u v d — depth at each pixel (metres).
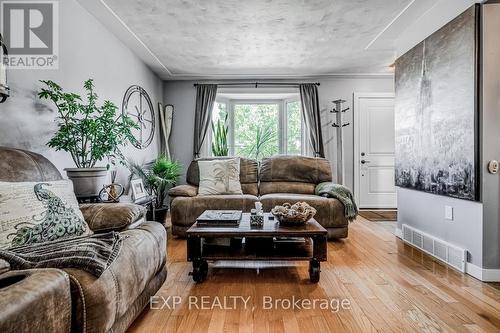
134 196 3.38
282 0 2.67
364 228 3.92
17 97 2.05
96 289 1.17
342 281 2.26
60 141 2.09
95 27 2.96
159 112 4.99
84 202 2.16
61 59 2.46
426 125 2.85
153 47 3.76
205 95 5.09
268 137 5.48
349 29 3.29
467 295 2.01
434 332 1.58
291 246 2.47
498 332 1.58
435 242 2.76
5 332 0.76
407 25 3.20
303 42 3.65
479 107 2.26
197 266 2.23
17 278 0.99
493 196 2.24
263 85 5.20
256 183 4.07
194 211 3.44
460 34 2.39
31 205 1.46
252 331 1.61
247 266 2.60
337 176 5.16
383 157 5.24
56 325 0.99
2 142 1.92
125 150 3.63
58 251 1.28
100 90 3.06
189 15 2.93
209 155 5.30
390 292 2.07
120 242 1.49
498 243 2.24
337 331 1.60
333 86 5.17
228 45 3.71
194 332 1.60
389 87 5.20
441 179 2.63
